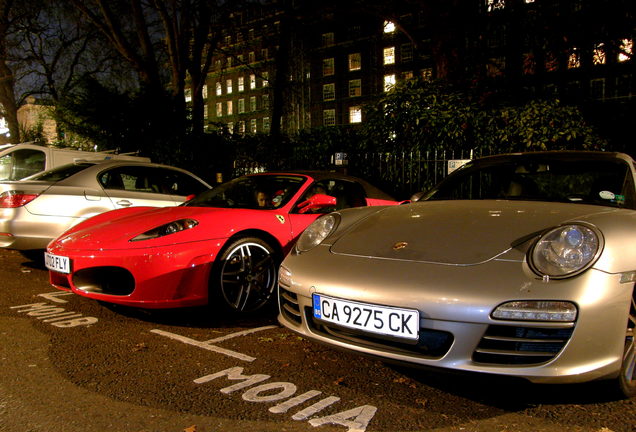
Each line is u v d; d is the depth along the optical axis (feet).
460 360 6.81
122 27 54.54
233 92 209.67
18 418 7.00
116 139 44.29
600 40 31.68
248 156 38.55
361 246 8.69
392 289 7.27
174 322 12.17
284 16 47.14
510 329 6.77
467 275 7.06
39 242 17.43
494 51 33.06
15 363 9.20
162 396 7.82
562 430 6.76
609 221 7.53
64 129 48.24
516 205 9.46
